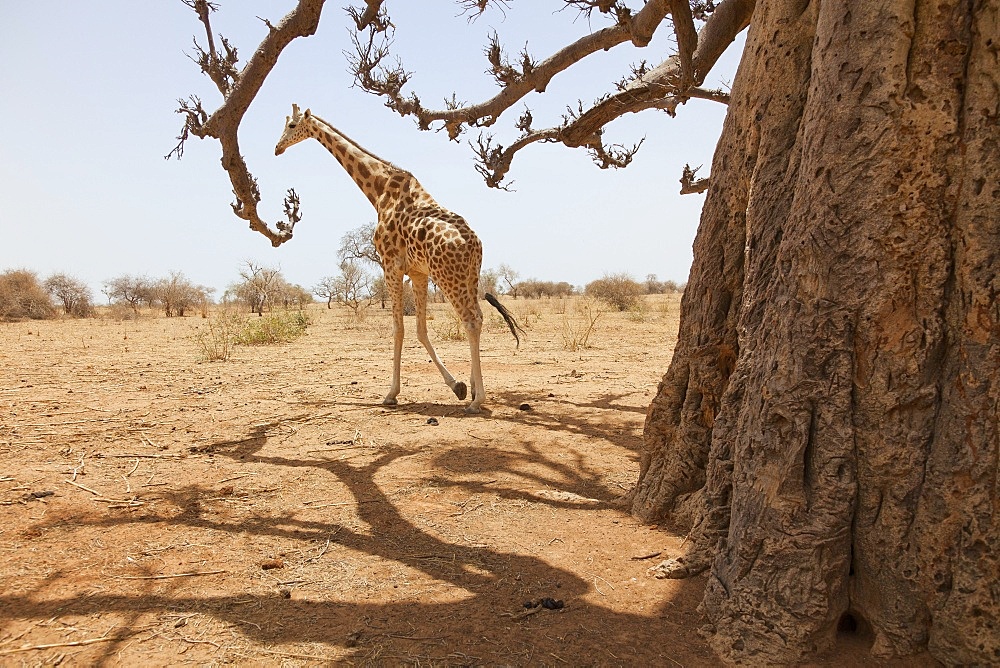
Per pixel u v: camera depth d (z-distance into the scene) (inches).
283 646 103.3
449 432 244.7
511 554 139.3
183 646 103.3
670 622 111.4
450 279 279.1
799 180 107.3
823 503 100.0
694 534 132.6
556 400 312.8
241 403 304.7
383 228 303.6
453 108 291.4
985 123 90.3
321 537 148.9
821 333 101.0
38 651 101.8
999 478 88.8
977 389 90.4
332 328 845.8
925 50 92.5
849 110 98.0
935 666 93.8
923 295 94.4
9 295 1167.6
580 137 281.7
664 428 159.8
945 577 93.1
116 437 238.8
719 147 148.1
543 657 100.4
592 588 123.5
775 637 99.5
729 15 198.2
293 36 238.5
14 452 216.7
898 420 96.0
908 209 94.3
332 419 267.7
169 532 151.3
